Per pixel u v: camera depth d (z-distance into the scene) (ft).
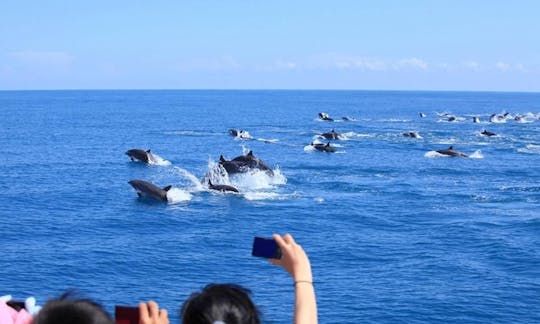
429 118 476.54
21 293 68.54
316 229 104.42
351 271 77.71
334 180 161.38
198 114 538.88
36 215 114.01
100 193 139.13
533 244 91.76
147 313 11.64
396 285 71.31
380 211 120.47
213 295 10.49
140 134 315.58
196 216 115.03
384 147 246.47
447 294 67.56
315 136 291.58
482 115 533.55
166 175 172.86
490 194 141.38
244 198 134.21
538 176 171.83
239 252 88.22
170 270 78.38
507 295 67.51
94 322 9.68
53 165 190.39
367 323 58.95
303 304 11.97
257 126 380.37
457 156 215.10
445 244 92.63
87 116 495.41
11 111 572.92
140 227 104.99
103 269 78.33
